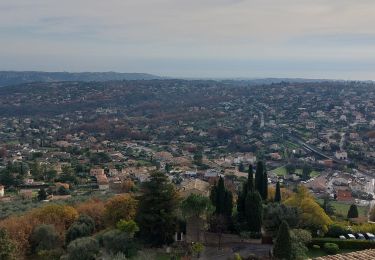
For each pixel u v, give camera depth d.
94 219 74.38
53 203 98.62
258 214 64.88
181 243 63.59
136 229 61.03
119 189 134.12
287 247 53.50
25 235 64.19
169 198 64.31
